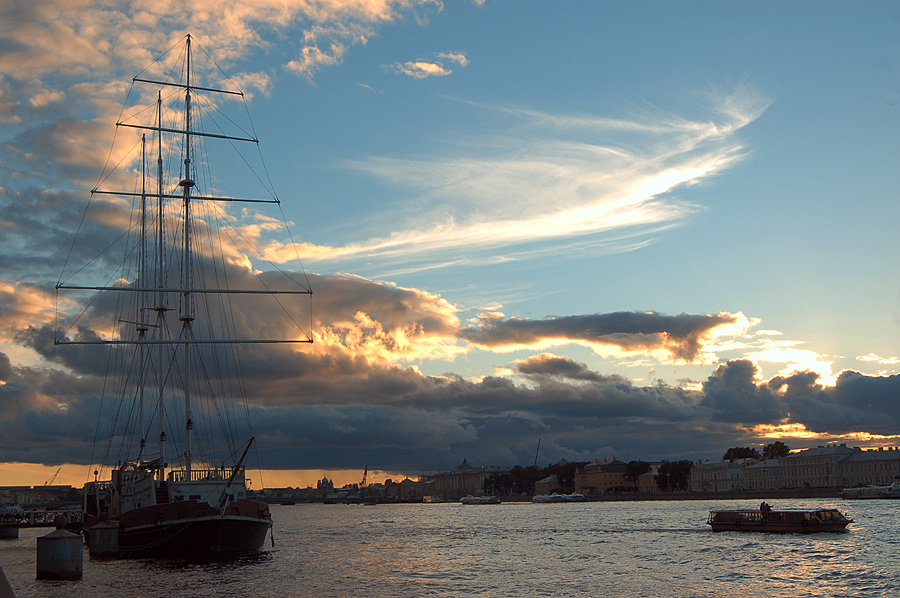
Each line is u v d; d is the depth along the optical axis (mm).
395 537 129000
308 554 91750
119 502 92625
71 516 125875
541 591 58688
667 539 105625
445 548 101750
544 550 95438
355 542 116812
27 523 132500
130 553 79375
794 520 108312
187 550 76125
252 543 80250
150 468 95250
